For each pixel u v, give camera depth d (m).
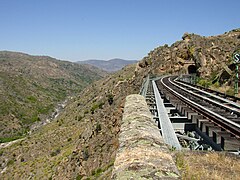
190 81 47.19
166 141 7.48
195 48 77.31
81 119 121.81
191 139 9.46
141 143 5.21
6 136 196.12
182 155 6.98
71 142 92.38
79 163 40.16
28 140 126.81
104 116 45.16
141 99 11.03
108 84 166.88
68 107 193.00
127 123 7.02
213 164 6.66
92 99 155.88
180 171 6.20
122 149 5.12
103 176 22.91
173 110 16.44
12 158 108.12
